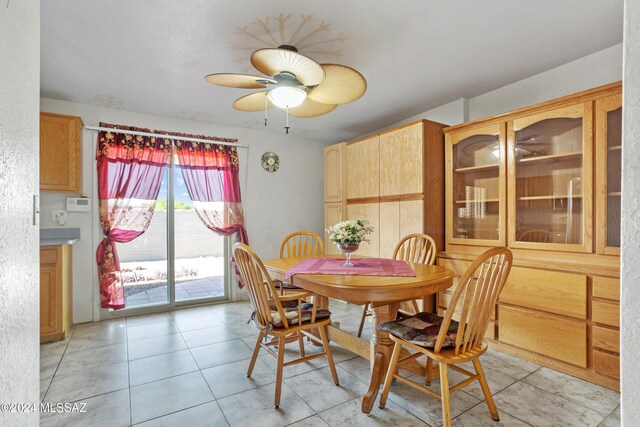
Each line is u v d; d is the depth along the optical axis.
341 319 3.39
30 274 0.82
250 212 4.33
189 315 3.57
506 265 1.64
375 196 3.71
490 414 1.77
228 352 2.59
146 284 3.67
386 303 1.97
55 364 2.36
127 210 3.47
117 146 3.44
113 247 3.40
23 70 0.76
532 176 2.61
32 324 0.84
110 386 2.06
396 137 3.44
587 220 2.25
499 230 2.79
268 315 1.91
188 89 2.97
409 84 2.93
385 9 1.87
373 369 1.90
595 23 2.02
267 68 1.82
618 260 2.11
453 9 1.88
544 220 2.54
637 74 0.44
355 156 4.02
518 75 2.75
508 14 1.93
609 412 1.79
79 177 3.13
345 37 2.16
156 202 3.68
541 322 2.34
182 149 3.83
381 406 1.83
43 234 3.08
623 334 0.45
